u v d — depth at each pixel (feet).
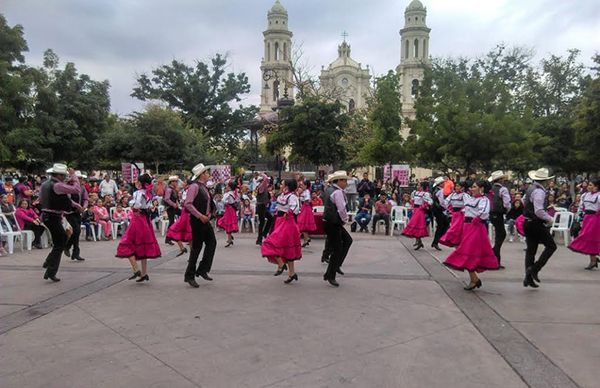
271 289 23.68
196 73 147.02
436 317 19.15
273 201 42.47
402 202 61.31
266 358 14.74
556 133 92.22
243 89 149.89
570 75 102.27
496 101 80.84
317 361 14.55
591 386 13.03
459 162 84.23
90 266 29.50
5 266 29.68
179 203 41.06
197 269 25.26
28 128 86.79
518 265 31.12
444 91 84.64
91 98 106.63
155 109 96.89
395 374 13.69
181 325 17.84
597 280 26.48
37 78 91.09
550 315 19.56
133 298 21.76
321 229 44.37
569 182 100.94
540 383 13.19
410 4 197.98
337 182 24.70
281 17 207.00
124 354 14.99
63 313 19.35
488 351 15.53
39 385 12.85
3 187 46.88
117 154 94.12
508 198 29.48
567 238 40.09
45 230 37.96
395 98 87.25
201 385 12.87
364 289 23.81
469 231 23.54
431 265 30.50
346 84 199.62
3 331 17.13
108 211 46.14
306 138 65.87
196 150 100.48
